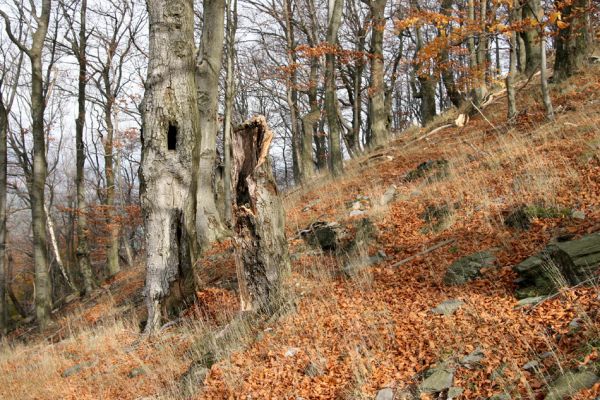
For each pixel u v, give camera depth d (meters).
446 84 18.61
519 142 9.45
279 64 24.44
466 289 5.20
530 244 5.64
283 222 6.35
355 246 7.68
